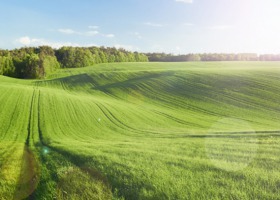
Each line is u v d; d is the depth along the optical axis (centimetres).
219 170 1245
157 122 4656
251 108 5566
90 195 1161
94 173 1363
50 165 1661
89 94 7762
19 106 5069
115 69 13238
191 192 1032
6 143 2870
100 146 2186
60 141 2875
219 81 7412
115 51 19225
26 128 3888
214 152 1659
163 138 2894
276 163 1310
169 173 1247
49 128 3962
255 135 2388
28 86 8538
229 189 1030
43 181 1406
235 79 7469
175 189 1070
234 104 5872
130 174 1274
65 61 15638
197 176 1184
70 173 1409
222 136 2525
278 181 1059
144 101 6600
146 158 1554
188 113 5503
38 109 4988
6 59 12156
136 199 1061
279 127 4241
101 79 9669
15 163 1805
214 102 6109
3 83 8825
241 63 15162
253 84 6944
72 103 5653
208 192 1022
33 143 2892
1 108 4853
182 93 6894
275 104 5703
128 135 3556
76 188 1240
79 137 3450
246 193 984
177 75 8412
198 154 1633
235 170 1226
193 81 7644
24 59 12356
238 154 1552
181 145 2047
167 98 6662
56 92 7081
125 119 4731
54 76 12406
